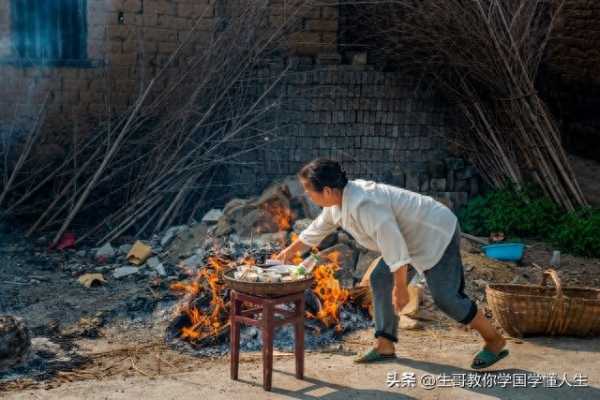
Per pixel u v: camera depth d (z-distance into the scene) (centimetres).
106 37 906
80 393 480
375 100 902
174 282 693
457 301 503
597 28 1156
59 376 511
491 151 914
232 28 862
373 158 909
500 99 877
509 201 879
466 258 758
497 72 861
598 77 1162
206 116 833
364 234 489
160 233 827
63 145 876
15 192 841
